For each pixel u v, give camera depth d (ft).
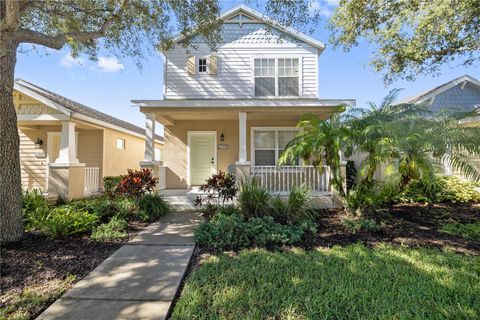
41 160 33.47
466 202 25.12
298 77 31.83
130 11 19.53
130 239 15.19
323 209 22.89
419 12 22.07
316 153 19.54
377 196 18.43
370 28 23.77
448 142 16.43
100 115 38.24
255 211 18.28
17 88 25.53
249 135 33.04
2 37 13.79
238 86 31.68
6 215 13.79
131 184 20.44
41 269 11.01
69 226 14.79
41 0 16.80
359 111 21.59
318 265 11.31
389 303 8.38
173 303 8.70
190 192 28.40
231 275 10.34
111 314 7.95
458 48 24.17
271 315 7.84
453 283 9.60
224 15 31.68
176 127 32.96
